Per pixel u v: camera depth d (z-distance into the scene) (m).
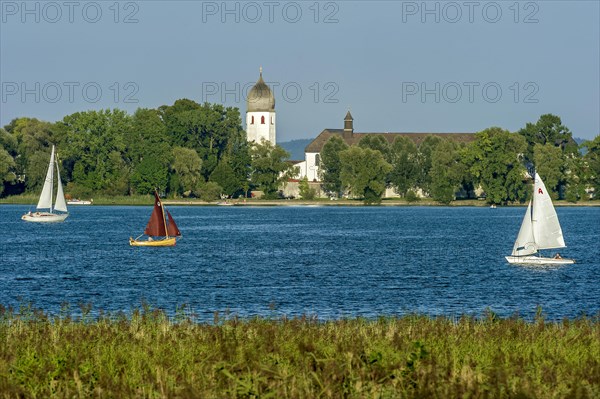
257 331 103.12
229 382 78.19
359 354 87.25
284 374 78.62
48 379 79.56
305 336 100.38
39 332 103.56
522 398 72.44
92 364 86.12
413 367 81.06
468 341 97.88
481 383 77.06
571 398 73.38
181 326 108.62
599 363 86.75
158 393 74.94
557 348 94.56
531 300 195.25
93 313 166.62
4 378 79.94
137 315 119.94
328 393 74.56
